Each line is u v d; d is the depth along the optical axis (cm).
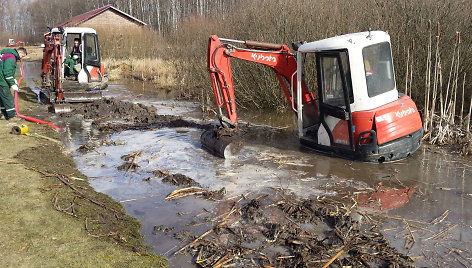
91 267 460
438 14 1123
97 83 1457
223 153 843
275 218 590
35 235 520
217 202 646
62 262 466
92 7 6969
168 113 1315
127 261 477
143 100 1565
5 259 466
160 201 655
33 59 3634
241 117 1251
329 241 529
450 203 629
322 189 685
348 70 751
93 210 605
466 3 1159
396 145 754
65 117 1227
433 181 709
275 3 1438
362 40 745
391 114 751
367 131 746
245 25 1459
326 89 808
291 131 1067
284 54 890
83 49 1435
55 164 794
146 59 2680
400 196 655
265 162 818
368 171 756
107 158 859
